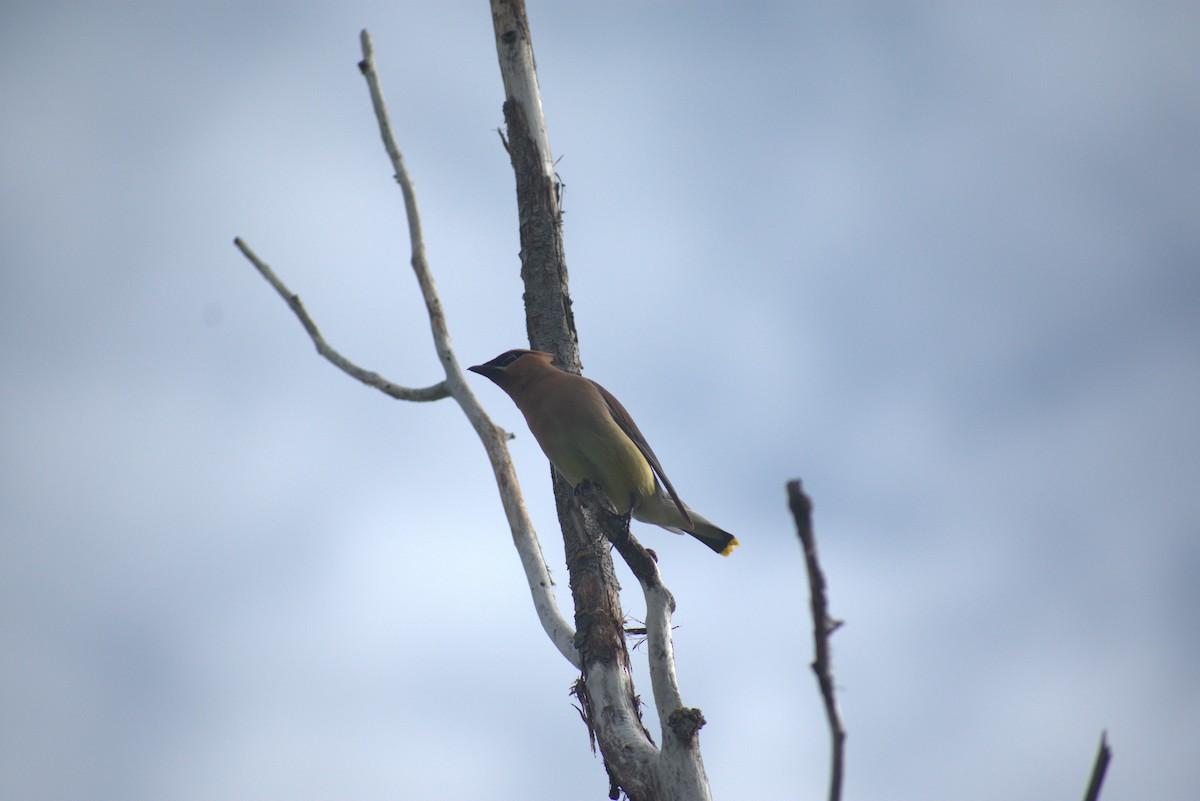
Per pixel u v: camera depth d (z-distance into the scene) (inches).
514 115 462.3
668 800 310.0
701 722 315.6
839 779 185.0
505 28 463.5
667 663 328.2
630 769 320.8
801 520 185.8
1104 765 195.8
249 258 391.2
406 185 381.1
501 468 369.4
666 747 314.8
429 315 375.6
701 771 310.7
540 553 362.9
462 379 372.5
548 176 465.4
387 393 380.8
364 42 385.7
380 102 382.3
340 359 384.5
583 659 351.9
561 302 470.6
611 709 338.6
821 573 185.6
